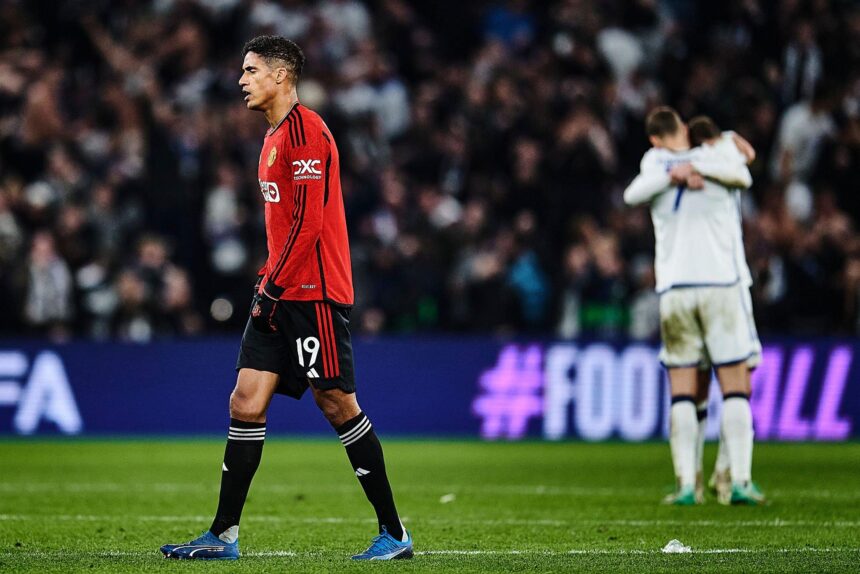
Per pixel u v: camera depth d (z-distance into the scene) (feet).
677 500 103.24
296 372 69.10
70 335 183.21
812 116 206.90
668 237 101.30
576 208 200.75
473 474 133.59
